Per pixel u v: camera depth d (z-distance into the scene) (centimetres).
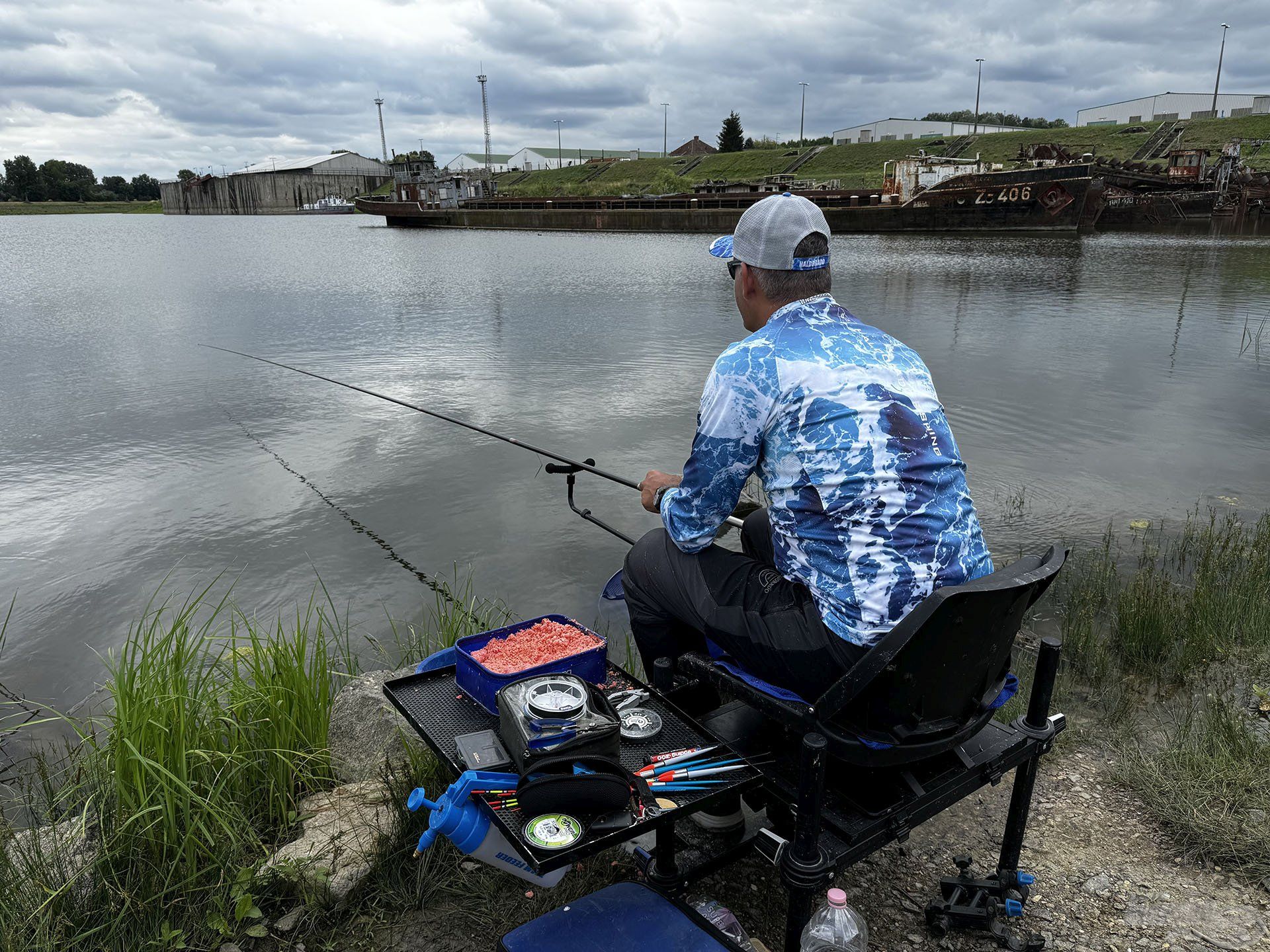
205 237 5156
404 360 1077
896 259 2619
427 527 541
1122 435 717
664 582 205
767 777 186
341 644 405
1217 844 224
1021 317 1392
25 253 3541
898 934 202
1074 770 269
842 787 180
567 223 5716
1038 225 3862
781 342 179
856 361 175
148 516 562
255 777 246
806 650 173
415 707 210
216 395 892
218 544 519
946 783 183
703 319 1434
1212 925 201
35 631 419
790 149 8612
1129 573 450
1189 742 266
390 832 220
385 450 696
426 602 446
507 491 598
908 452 168
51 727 339
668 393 888
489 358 1087
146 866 209
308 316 1503
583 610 435
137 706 234
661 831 185
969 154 6950
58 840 220
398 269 2581
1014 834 205
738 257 191
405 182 6825
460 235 5203
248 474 639
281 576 477
